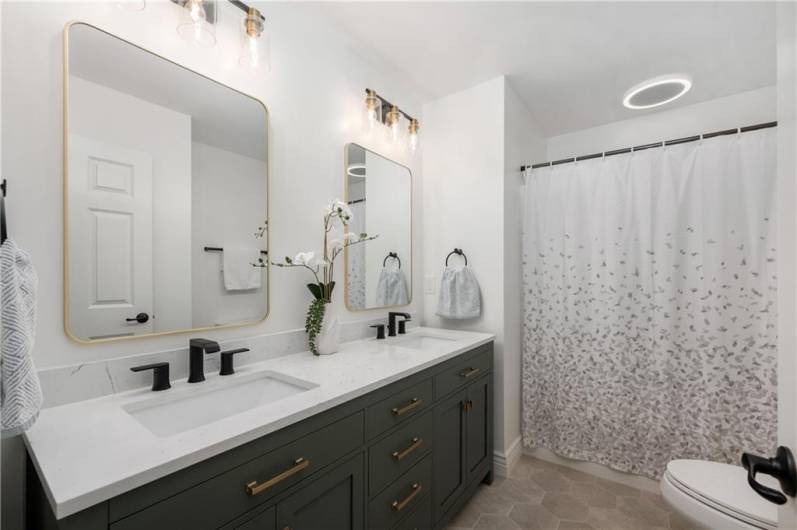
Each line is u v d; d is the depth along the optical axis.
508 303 2.26
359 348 1.72
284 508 0.90
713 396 1.85
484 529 1.69
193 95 1.27
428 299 2.51
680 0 1.58
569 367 2.24
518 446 2.35
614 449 2.09
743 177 1.81
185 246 1.24
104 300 1.05
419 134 2.49
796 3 0.50
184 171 1.24
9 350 0.68
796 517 0.50
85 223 1.02
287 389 1.25
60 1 0.98
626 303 2.09
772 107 2.28
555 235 2.30
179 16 1.24
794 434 0.51
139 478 0.64
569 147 3.05
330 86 1.81
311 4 1.64
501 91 2.22
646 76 2.20
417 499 1.41
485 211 2.27
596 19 1.71
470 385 1.85
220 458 0.77
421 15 1.71
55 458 0.69
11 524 0.88
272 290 1.52
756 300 1.77
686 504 1.31
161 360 1.15
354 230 1.95
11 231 0.90
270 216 1.52
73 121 1.00
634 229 2.08
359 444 1.13
